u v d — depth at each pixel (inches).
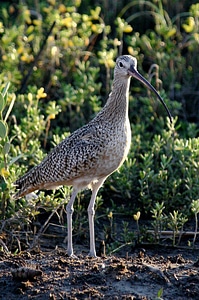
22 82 1163.9
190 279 697.6
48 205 852.0
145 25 1315.2
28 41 1202.6
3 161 829.8
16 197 832.3
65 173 798.5
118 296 673.6
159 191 947.3
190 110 1192.8
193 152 939.3
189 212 912.3
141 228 895.7
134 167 955.3
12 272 698.2
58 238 886.4
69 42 1176.2
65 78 1186.6
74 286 690.2
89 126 804.0
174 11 1306.6
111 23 1298.0
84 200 938.1
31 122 981.8
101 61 1123.3
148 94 1122.7
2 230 834.8
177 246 856.3
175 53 1202.6
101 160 791.7
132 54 1187.3
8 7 1339.8
